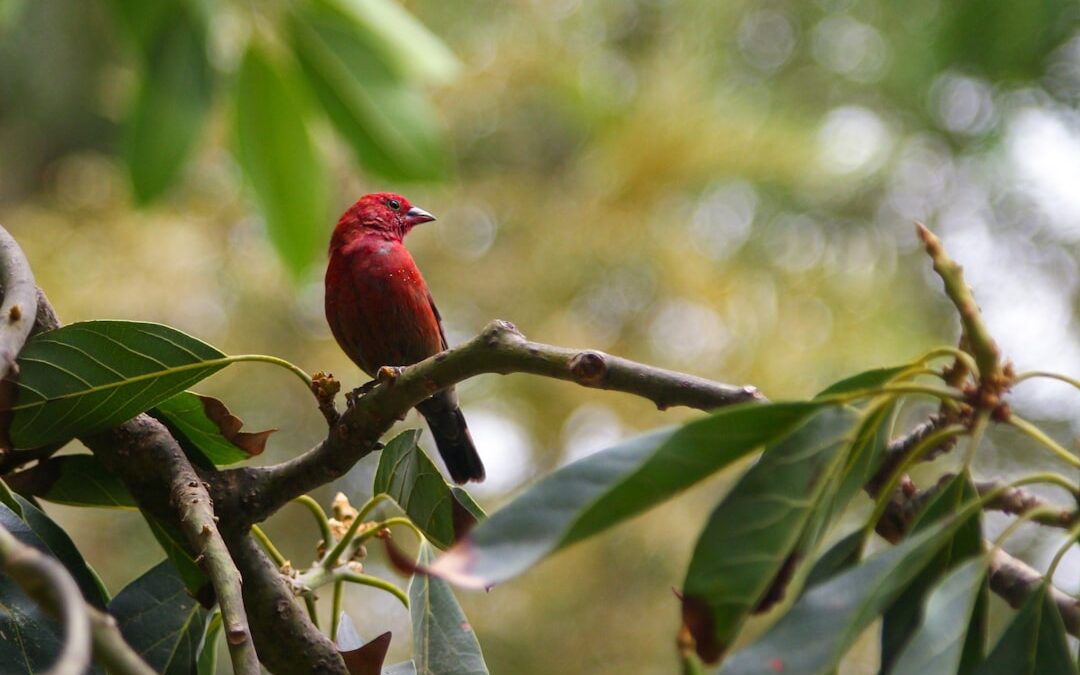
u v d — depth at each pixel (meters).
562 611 14.78
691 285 16.52
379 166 5.41
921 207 17.47
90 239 15.70
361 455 3.60
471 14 17.62
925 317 17.48
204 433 4.00
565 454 16.20
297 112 5.35
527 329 16.59
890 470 3.03
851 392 2.58
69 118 17.17
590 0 18.02
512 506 2.36
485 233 17.39
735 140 16.86
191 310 15.67
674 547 14.95
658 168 17.00
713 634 2.58
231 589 3.04
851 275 16.86
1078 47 15.06
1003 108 16.20
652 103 17.14
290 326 16.16
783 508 2.61
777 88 17.78
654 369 3.04
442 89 17.09
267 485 3.71
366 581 3.86
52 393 3.66
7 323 3.36
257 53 5.27
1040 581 2.63
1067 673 2.58
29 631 3.29
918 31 16.20
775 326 16.38
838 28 17.44
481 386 16.12
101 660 2.15
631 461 2.38
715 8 17.44
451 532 3.63
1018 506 2.80
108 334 3.62
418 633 3.51
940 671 2.44
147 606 3.83
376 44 5.34
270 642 3.64
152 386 3.71
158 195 5.43
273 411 15.97
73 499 4.01
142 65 5.32
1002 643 2.62
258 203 5.47
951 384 2.91
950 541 2.80
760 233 17.38
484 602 14.84
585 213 17.06
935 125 16.91
